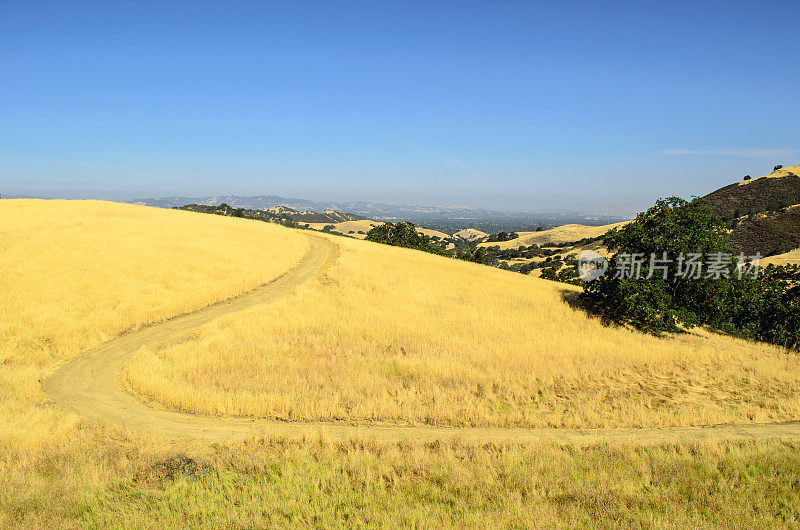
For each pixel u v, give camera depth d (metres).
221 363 16.91
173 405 13.30
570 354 21.39
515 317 27.30
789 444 11.61
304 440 10.98
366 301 27.27
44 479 7.89
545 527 6.97
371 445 10.66
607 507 7.74
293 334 20.75
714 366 21.62
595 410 15.04
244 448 10.34
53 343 17.28
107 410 12.66
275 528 6.78
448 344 21.17
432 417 13.44
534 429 13.14
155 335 19.91
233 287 27.64
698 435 12.83
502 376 17.78
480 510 7.52
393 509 7.55
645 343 25.50
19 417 10.70
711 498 8.13
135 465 8.90
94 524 6.78
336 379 16.09
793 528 7.16
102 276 26.06
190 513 7.14
